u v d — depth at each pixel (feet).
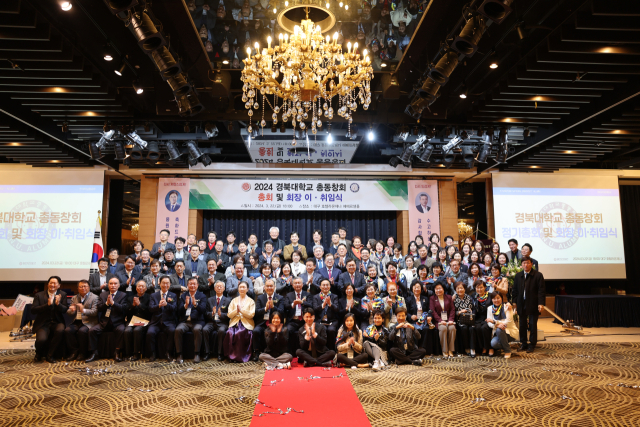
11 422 10.61
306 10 14.16
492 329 18.12
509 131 22.97
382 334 16.62
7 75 16.01
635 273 34.42
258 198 29.66
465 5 13.30
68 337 17.49
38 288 30.25
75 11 13.61
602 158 29.96
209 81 18.06
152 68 17.52
